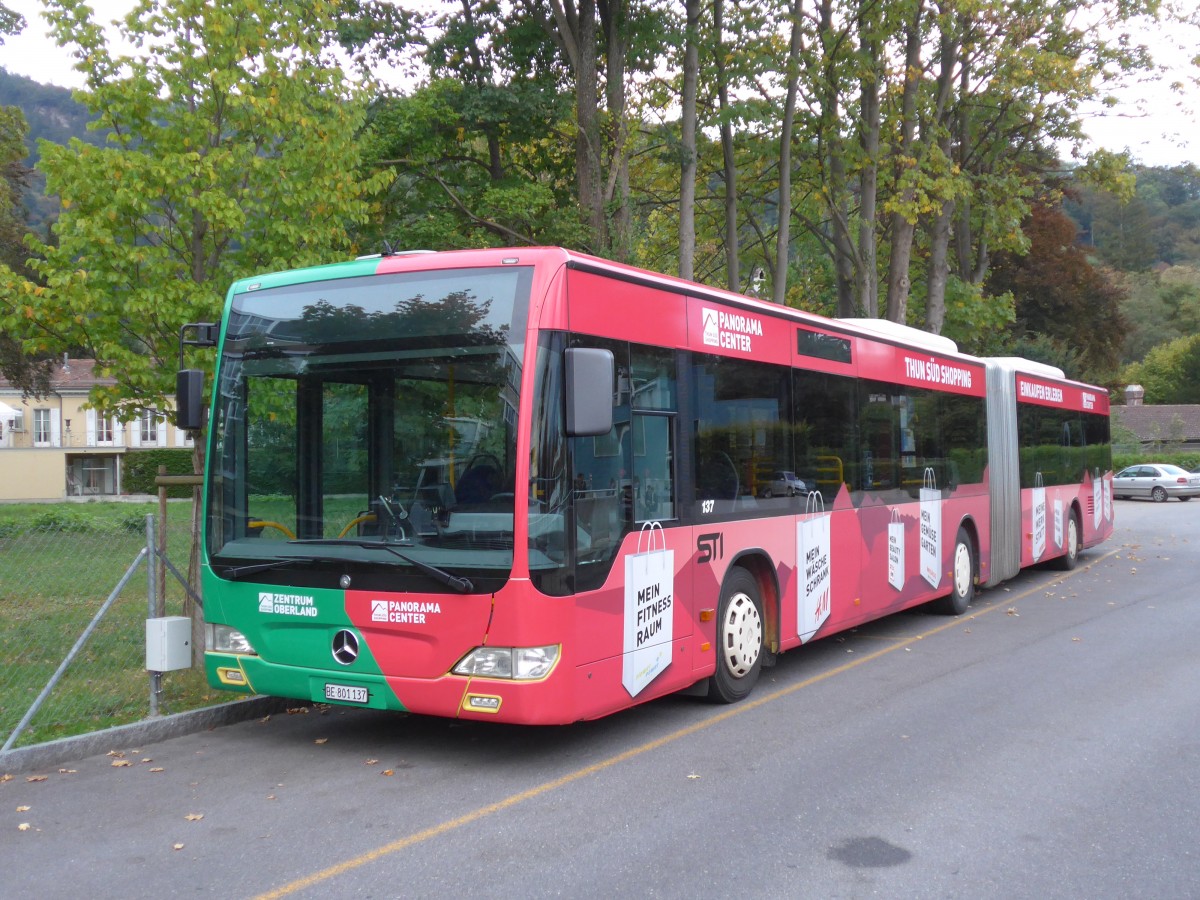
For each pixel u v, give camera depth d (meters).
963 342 27.78
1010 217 24.27
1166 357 92.50
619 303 6.93
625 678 6.76
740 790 6.11
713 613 7.90
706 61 20.25
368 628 6.41
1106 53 21.94
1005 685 9.03
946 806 5.81
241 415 7.01
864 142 22.86
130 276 8.51
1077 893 4.61
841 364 10.21
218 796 6.00
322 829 5.43
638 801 5.90
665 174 24.36
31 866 4.93
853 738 7.30
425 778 6.36
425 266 6.58
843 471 10.16
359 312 6.71
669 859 5.00
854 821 5.56
